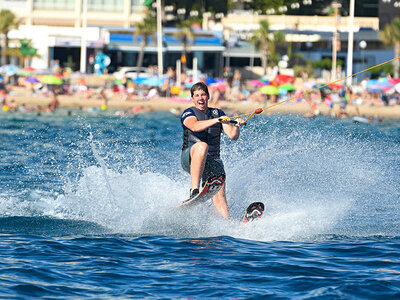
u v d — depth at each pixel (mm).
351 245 29953
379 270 25906
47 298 22016
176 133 92688
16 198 39656
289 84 167000
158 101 155125
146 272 25328
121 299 22109
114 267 25922
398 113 143500
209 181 30312
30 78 157250
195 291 23078
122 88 160875
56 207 37156
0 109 136750
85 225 33406
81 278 24359
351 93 157500
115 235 31406
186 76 196750
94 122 110125
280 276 25016
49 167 54344
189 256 27734
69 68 194750
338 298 22375
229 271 25625
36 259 26750
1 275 24250
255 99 161500
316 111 135500
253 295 22641
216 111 33062
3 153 64250
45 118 117062
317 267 26219
